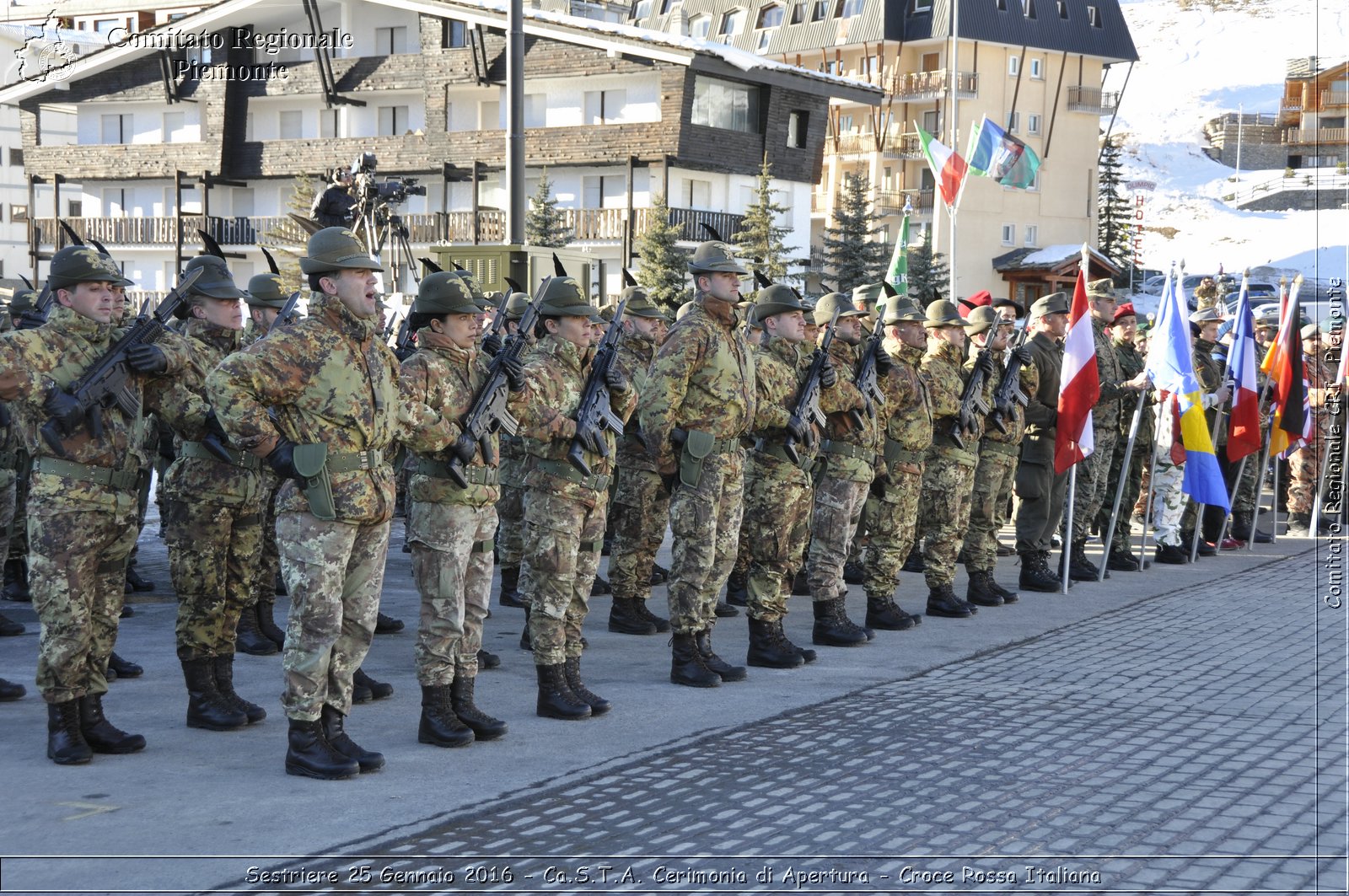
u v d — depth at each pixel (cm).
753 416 814
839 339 923
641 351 1037
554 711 730
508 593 1088
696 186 4297
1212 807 580
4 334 613
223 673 712
